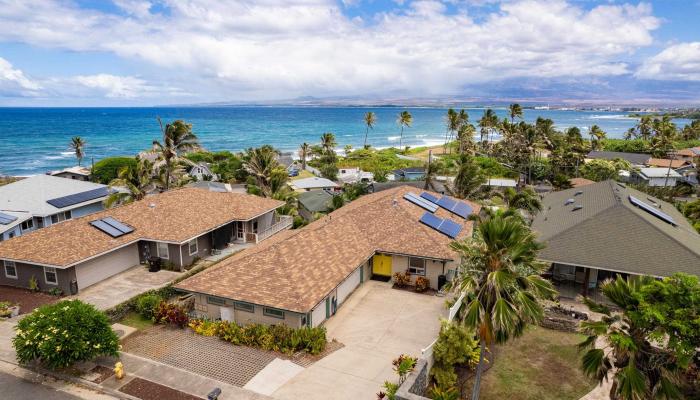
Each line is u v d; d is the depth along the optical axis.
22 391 17.11
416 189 38.12
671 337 13.16
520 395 18.14
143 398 16.59
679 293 13.49
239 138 194.38
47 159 124.12
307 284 22.22
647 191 57.47
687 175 83.06
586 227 27.44
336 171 87.88
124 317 23.91
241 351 20.31
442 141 189.88
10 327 22.08
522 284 15.18
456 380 18.97
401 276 27.94
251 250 27.34
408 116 143.12
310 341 20.28
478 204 41.19
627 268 24.70
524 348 21.77
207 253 33.09
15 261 26.00
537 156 96.75
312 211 48.66
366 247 27.78
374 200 34.06
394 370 18.53
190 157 99.94
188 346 20.78
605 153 103.31
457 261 27.58
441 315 24.14
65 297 25.58
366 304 25.52
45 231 28.36
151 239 29.62
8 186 42.53
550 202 38.91
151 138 180.50
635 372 13.36
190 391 17.06
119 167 70.12
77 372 18.22
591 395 18.16
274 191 50.16
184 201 35.47
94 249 27.16
